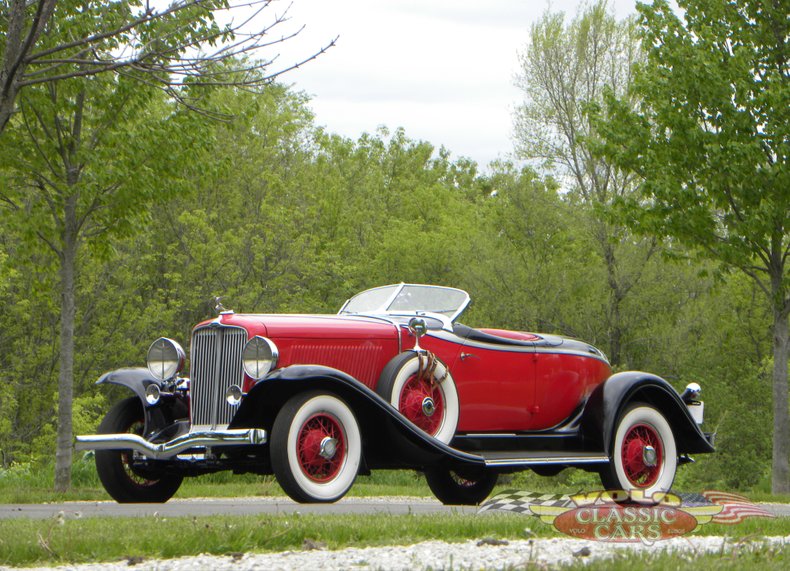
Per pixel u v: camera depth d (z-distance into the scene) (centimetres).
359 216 7375
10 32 1372
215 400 1350
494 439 1549
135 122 2433
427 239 6512
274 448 1241
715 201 2820
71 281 2395
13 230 2397
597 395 1609
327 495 1262
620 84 5231
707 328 5066
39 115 2298
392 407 1334
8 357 5284
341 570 796
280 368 1323
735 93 2659
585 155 5134
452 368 1515
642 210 2816
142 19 1405
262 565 825
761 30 2747
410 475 3747
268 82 1424
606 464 1595
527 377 1608
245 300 5325
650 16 2797
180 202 5912
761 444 5016
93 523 1058
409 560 854
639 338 5056
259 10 1389
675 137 2727
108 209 2425
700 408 1716
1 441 5075
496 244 5428
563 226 5341
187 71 1407
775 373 2809
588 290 5188
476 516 1169
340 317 1473
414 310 1588
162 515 1301
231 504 1794
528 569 784
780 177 2570
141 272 5591
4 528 1019
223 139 6175
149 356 1473
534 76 5281
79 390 5297
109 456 1480
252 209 6266
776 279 2770
